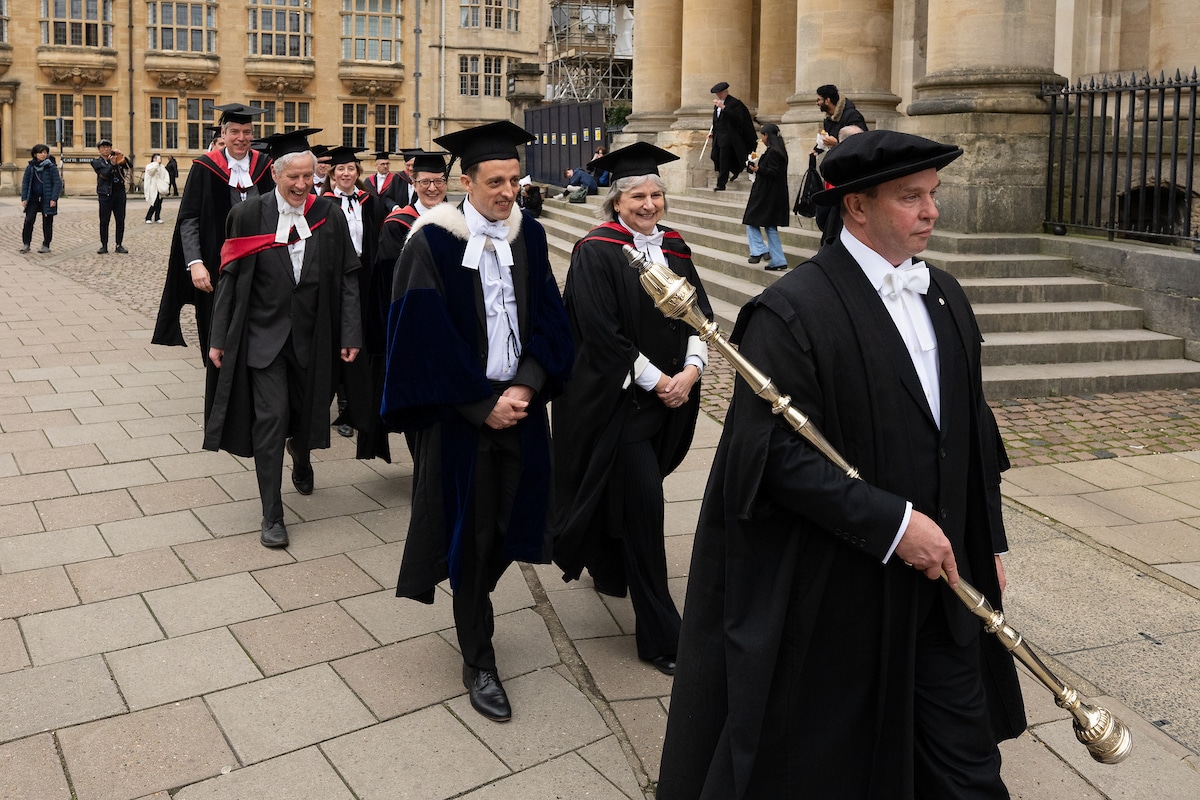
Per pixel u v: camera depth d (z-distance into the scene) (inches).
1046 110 402.0
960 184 404.2
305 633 165.2
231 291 202.4
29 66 1626.5
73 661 155.2
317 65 1758.1
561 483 164.2
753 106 833.5
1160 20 506.6
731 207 599.2
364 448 229.5
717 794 93.3
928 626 97.0
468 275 142.1
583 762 131.9
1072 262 380.8
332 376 212.5
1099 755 95.7
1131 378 320.8
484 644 145.1
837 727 93.7
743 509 90.8
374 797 123.9
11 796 122.5
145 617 169.9
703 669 97.1
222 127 265.7
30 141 1642.5
